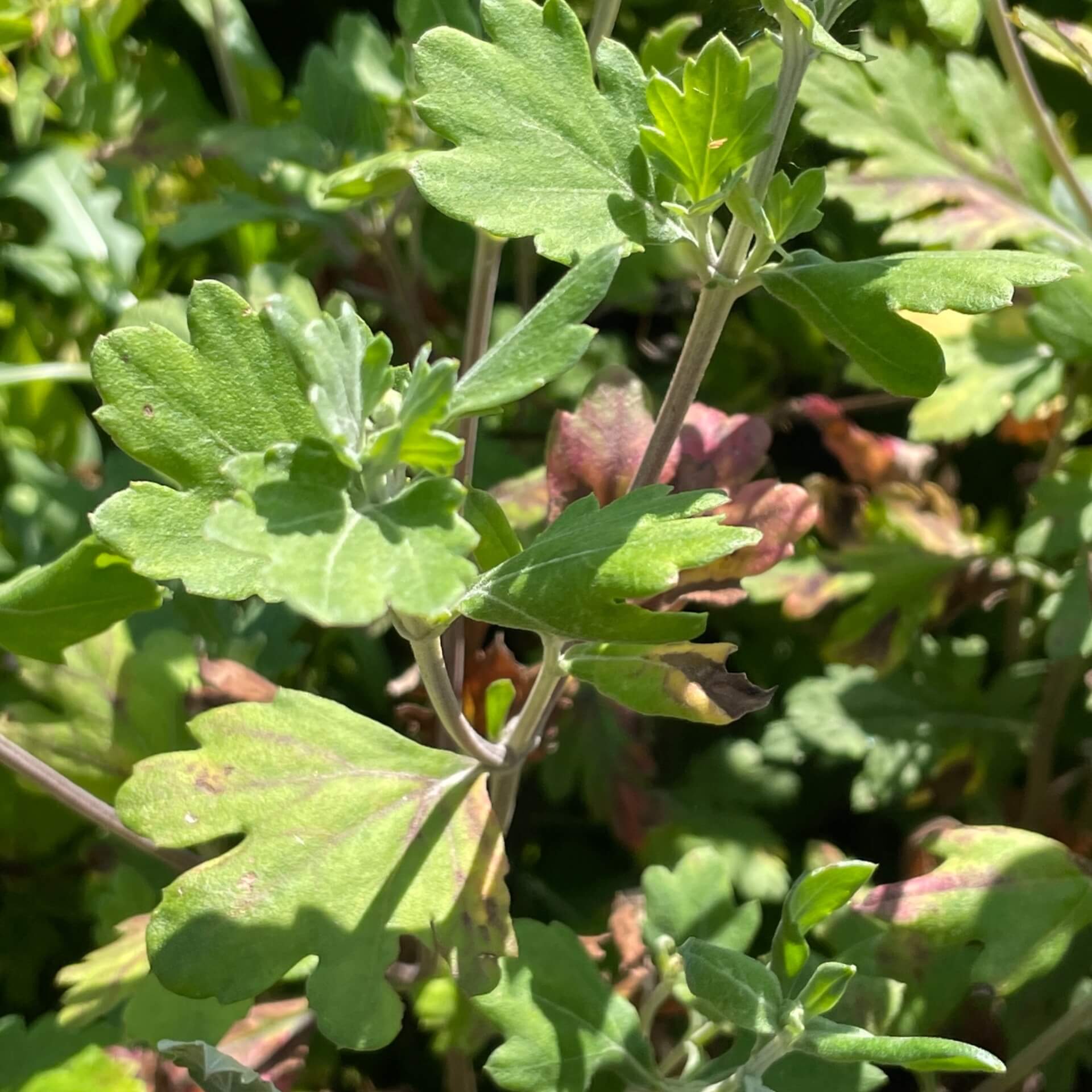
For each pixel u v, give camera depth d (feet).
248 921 0.55
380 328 1.20
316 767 0.60
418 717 0.85
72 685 0.83
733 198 0.53
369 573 0.36
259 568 0.46
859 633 0.99
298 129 1.03
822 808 1.03
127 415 0.47
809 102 1.00
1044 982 0.82
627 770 0.94
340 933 0.55
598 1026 0.65
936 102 1.02
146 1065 0.69
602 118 0.55
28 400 1.11
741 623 1.11
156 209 1.19
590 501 0.52
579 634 0.47
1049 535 0.87
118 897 0.80
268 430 0.48
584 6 1.16
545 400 1.15
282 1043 0.75
